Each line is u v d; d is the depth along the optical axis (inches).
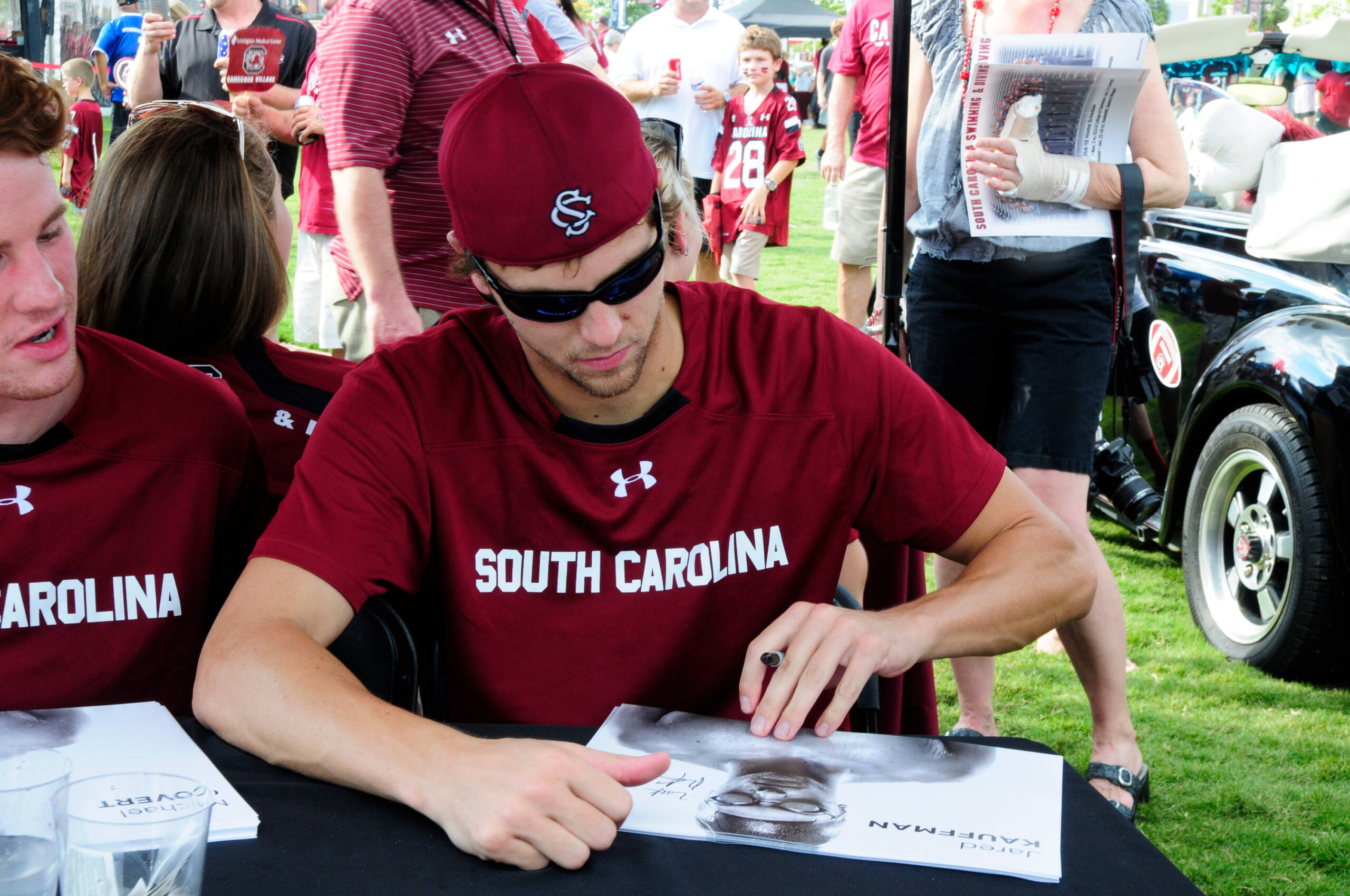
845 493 62.4
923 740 49.9
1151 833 104.8
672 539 59.7
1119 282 103.9
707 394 60.4
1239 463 142.7
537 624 59.5
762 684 52.2
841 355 62.2
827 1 1385.3
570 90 50.4
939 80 107.3
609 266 50.8
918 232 110.2
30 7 342.3
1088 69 99.0
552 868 40.1
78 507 60.1
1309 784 114.0
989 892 38.4
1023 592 57.8
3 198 49.1
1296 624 132.2
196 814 34.0
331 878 39.2
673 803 44.1
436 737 45.2
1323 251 143.5
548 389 59.0
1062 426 104.1
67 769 38.7
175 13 245.1
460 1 110.7
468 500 59.4
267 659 49.9
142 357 64.0
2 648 59.5
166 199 72.6
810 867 39.9
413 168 114.2
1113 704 106.7
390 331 113.4
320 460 58.4
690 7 276.2
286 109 203.8
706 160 287.0
